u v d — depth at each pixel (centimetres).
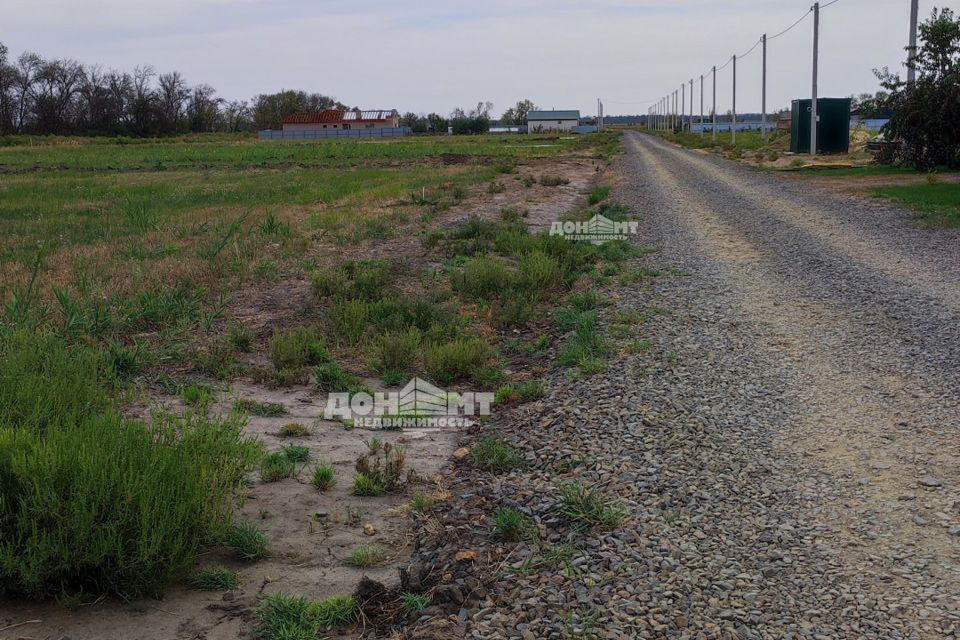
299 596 457
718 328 994
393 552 509
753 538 489
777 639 392
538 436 675
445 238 1788
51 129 11588
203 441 552
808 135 4903
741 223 2017
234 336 956
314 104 17050
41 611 438
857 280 1261
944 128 3259
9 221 2094
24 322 930
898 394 734
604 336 970
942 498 532
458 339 963
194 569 481
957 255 1459
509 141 9188
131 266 1388
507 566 466
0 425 546
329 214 2142
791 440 641
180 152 6706
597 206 2455
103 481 448
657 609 417
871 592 429
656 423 677
